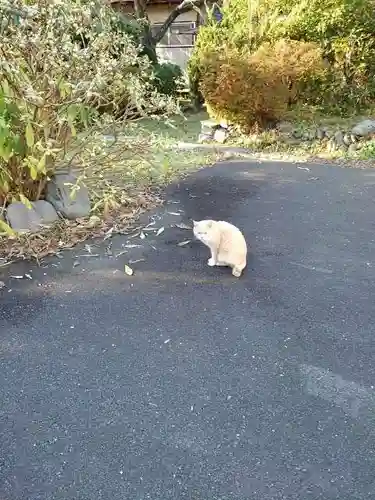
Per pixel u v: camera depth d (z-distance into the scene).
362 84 8.09
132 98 4.24
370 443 1.67
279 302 2.65
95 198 4.33
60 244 3.49
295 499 1.46
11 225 3.69
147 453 1.64
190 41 13.53
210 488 1.50
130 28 9.57
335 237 3.63
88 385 2.00
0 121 3.35
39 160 3.69
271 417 1.80
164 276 2.99
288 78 7.51
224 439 1.70
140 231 3.77
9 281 2.96
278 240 3.58
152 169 5.43
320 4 8.10
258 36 8.18
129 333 2.37
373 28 7.99
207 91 7.75
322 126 7.50
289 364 2.11
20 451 1.66
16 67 3.43
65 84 3.62
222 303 2.64
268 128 7.67
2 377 2.06
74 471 1.57
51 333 2.39
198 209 4.34
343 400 1.88
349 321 2.45
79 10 3.81
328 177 5.53
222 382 2.00
